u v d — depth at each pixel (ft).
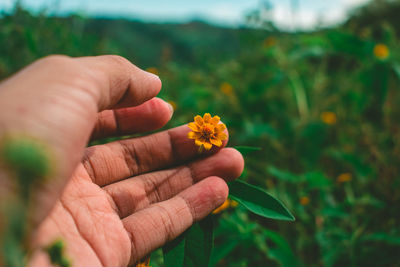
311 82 1.59
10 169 0.26
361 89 1.51
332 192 1.13
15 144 0.26
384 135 1.33
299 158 1.24
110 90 0.58
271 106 1.48
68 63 0.52
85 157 0.68
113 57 0.59
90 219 0.61
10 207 0.27
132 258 0.63
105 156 0.70
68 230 0.58
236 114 1.50
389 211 0.99
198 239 0.63
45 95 0.47
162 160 0.74
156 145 0.73
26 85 0.47
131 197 0.69
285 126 1.40
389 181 1.07
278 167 1.20
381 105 1.38
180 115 1.40
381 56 1.38
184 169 0.71
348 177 1.06
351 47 1.46
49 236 0.55
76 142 0.49
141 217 0.63
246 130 1.28
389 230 0.94
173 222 0.63
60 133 0.47
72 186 0.63
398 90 1.54
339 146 1.37
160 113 0.73
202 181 0.65
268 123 1.35
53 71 0.50
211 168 0.70
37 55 1.21
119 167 0.71
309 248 0.92
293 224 0.98
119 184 0.69
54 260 0.39
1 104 0.45
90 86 0.53
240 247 0.89
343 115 1.47
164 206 0.64
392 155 1.19
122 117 0.72
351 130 1.42
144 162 0.73
